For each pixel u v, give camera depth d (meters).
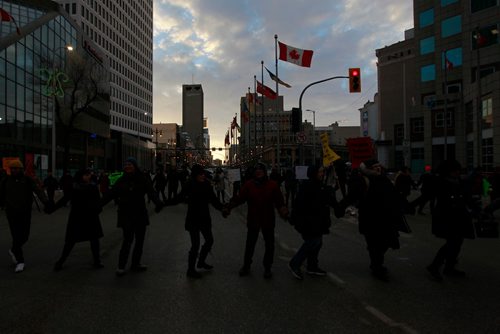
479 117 28.22
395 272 7.00
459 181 6.54
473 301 5.39
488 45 39.25
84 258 8.14
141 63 123.94
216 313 4.96
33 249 9.06
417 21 53.56
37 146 39.22
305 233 6.59
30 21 39.59
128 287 6.08
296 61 26.66
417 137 53.66
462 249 9.09
